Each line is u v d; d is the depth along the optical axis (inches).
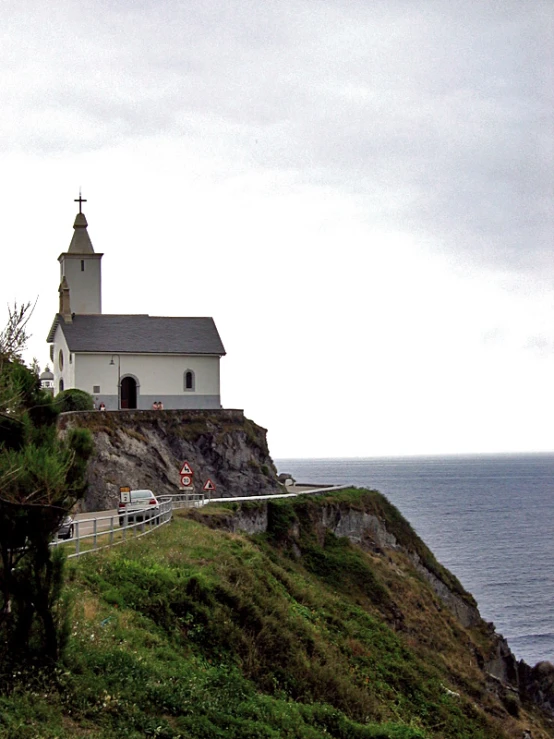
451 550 4768.7
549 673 2316.7
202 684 862.5
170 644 952.3
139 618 974.4
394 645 1476.4
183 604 1053.8
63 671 751.1
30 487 735.7
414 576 2300.7
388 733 941.8
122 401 2696.9
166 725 736.3
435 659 1776.6
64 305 2787.9
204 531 1563.7
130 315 2839.6
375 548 2321.6
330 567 2014.0
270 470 2637.8
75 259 2947.8
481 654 2114.9
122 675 796.6
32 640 765.9
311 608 1457.9
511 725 1621.6
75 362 2640.3
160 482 2352.4
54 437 815.1
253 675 989.8
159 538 1402.6
